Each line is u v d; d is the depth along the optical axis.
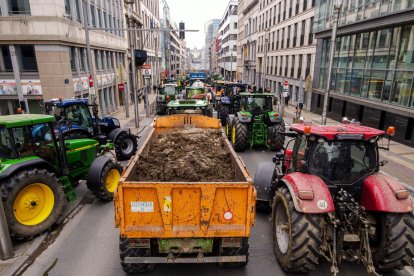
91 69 15.21
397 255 4.14
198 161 5.63
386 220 4.18
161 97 22.31
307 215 4.20
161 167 5.46
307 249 4.15
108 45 23.05
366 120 16.59
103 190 7.15
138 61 21.47
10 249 5.09
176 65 100.00
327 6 19.81
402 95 13.55
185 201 4.04
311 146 4.64
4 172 5.28
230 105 17.19
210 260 4.27
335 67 20.27
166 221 4.05
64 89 15.09
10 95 15.05
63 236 5.90
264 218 6.55
